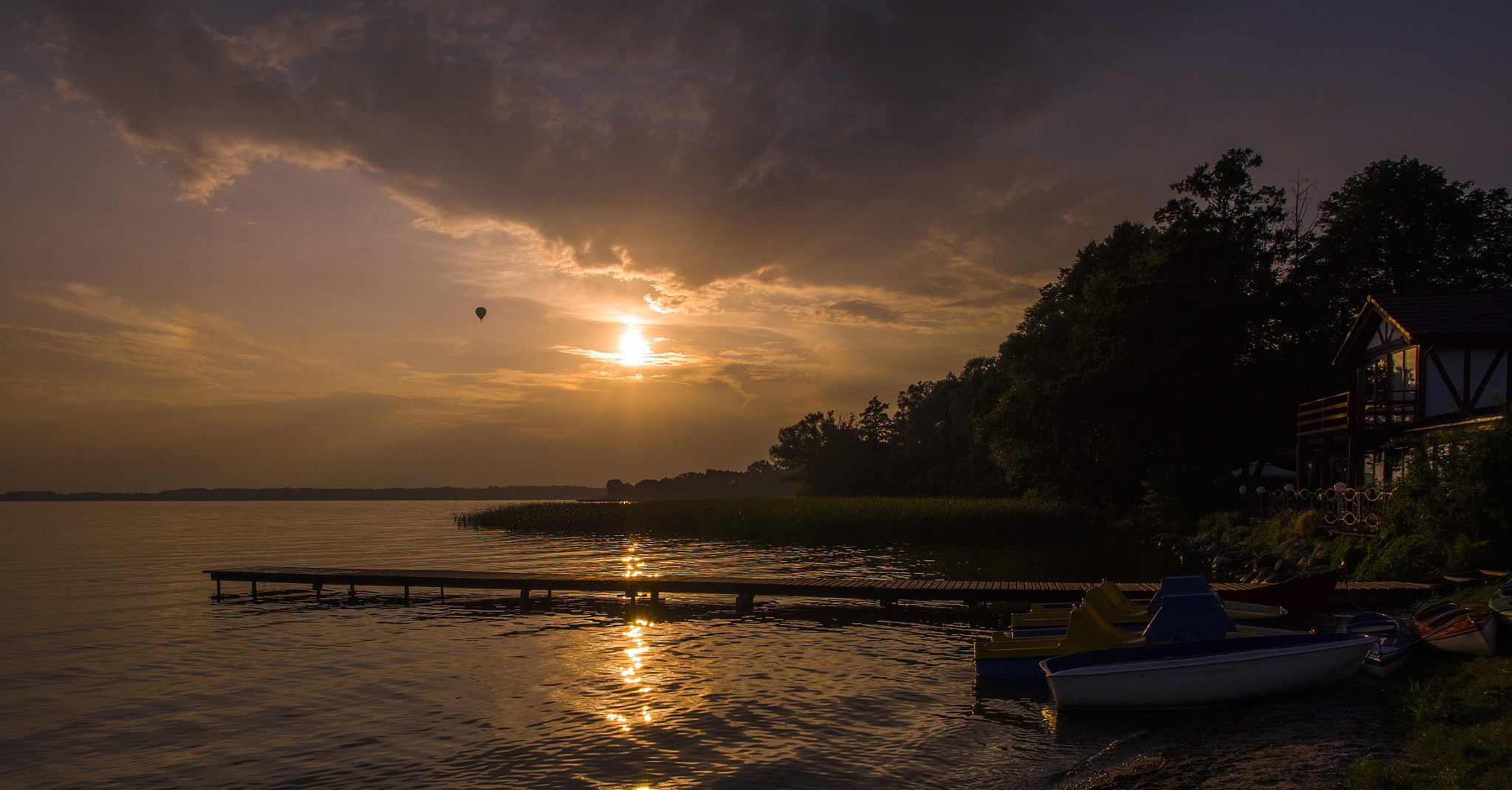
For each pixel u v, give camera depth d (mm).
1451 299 26328
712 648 16516
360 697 12688
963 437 89312
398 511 145250
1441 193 41094
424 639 17531
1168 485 41656
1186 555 32906
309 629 18953
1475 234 41531
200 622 20031
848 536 43562
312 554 39688
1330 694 11156
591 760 9703
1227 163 41125
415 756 9953
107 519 98250
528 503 71688
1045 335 52312
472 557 37375
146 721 11617
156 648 16750
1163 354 39625
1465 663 11141
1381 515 20750
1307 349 42250
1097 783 8672
